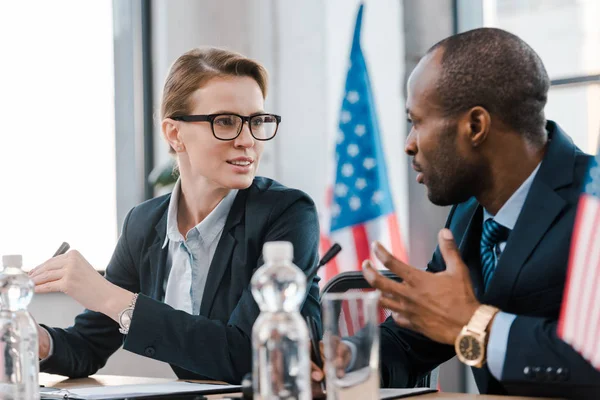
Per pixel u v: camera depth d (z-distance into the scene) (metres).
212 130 2.37
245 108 2.40
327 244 4.41
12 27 4.48
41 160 4.54
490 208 2.03
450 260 1.79
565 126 3.99
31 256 4.48
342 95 4.48
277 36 4.65
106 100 4.79
